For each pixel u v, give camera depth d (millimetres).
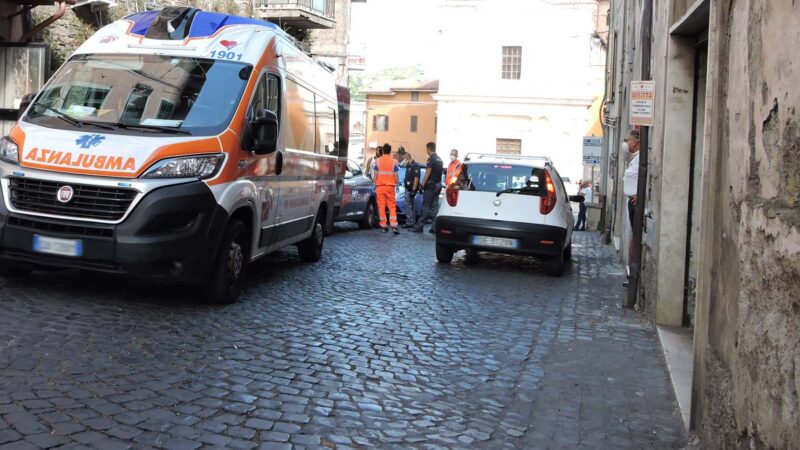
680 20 6457
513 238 10484
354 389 4863
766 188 2947
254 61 7512
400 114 62531
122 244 6098
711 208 4027
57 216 6191
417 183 17281
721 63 3957
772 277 2729
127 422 3924
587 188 27641
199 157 6531
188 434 3842
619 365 5898
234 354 5418
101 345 5289
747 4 3379
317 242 10641
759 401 2822
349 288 8703
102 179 6176
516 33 43906
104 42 7566
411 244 14148
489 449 4008
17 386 4289
